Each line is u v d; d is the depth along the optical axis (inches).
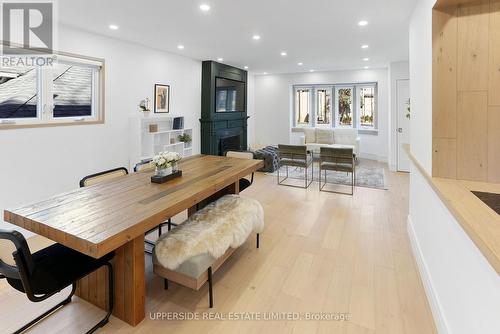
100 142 156.9
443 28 71.6
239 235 89.9
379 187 199.9
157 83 193.2
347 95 314.0
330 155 187.5
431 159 76.6
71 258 70.0
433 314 73.8
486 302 44.9
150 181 98.0
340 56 217.5
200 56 216.8
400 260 102.3
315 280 90.7
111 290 72.7
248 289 86.5
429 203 83.5
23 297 82.2
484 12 68.0
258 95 345.1
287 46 182.1
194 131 233.6
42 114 132.1
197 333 69.3
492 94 69.1
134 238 65.4
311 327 71.0
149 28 142.3
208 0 108.3
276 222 138.1
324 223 136.6
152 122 190.4
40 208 71.5
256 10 118.3
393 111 246.8
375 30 146.4
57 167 136.0
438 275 72.8
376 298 81.7
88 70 153.3
